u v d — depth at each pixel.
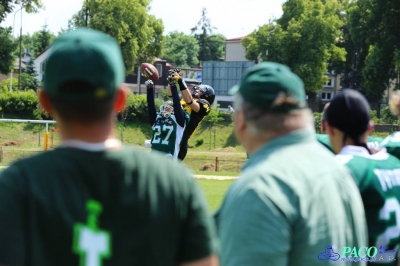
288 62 105.06
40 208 3.96
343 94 6.96
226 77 111.19
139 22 101.62
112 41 4.30
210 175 40.06
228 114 90.38
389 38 93.88
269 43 106.06
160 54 110.12
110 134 4.32
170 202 4.24
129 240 4.10
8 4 82.12
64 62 4.05
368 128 6.94
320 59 102.75
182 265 4.35
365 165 6.53
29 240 3.93
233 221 5.10
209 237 4.37
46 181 4.03
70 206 4.02
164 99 99.06
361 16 98.81
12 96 83.75
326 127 7.20
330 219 5.20
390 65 95.19
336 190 5.36
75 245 3.99
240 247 5.01
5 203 3.91
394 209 6.44
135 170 4.23
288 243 5.02
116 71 4.18
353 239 5.49
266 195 5.03
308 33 102.44
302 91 5.56
